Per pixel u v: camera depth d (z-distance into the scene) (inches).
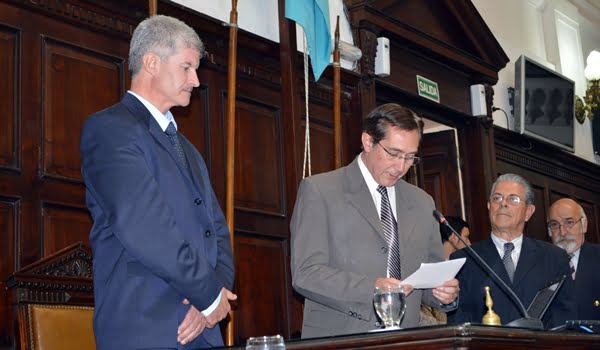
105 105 145.6
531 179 302.8
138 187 88.4
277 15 189.9
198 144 165.9
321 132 199.8
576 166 329.4
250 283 170.6
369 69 211.0
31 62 134.3
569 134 314.7
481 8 289.7
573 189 330.0
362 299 102.7
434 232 121.3
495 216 155.3
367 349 77.8
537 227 300.4
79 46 142.5
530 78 295.3
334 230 113.1
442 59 244.5
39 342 108.9
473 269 150.3
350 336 78.6
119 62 149.7
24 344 109.1
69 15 141.3
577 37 360.5
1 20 131.2
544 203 308.0
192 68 100.5
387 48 216.1
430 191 261.7
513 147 291.0
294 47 181.6
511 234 154.8
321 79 199.9
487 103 265.1
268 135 183.2
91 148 92.4
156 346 86.3
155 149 94.0
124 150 90.5
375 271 112.1
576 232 189.2
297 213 114.8
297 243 111.4
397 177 115.8
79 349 112.5
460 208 258.8
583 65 360.2
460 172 261.6
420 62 239.5
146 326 86.9
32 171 131.1
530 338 82.5
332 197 114.7
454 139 261.6
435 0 241.6
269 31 186.9
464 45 256.7
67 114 138.5
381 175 115.3
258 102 181.2
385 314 93.1
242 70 178.4
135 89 99.6
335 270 106.6
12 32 132.8
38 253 129.4
